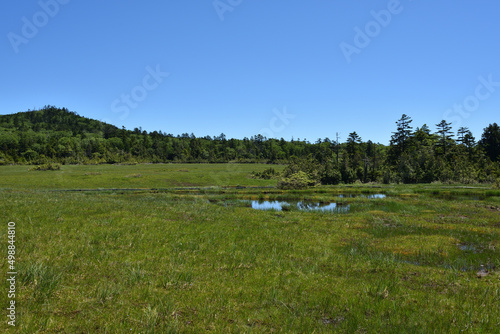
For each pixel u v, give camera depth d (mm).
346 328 6094
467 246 14047
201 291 7637
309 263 10727
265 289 8000
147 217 18234
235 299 7293
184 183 65500
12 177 63031
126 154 143750
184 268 9336
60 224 14461
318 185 59219
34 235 11906
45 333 5242
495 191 40250
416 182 64438
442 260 11898
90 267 8766
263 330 5832
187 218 19125
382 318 6637
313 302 7312
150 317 5910
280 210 27641
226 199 37531
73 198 27578
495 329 6238
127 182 63219
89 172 78375
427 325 6309
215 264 9992
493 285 8992
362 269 10352
